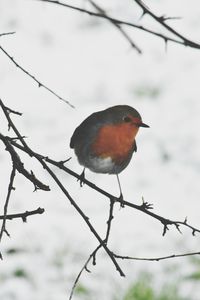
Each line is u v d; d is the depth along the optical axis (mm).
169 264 10484
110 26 20172
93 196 13148
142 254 10953
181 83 17375
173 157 14352
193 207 12680
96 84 17562
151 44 19172
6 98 16828
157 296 9469
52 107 16484
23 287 10039
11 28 19938
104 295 9727
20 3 21016
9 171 13812
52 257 10938
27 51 19031
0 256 4238
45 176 13766
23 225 11945
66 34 19938
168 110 16219
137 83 17469
